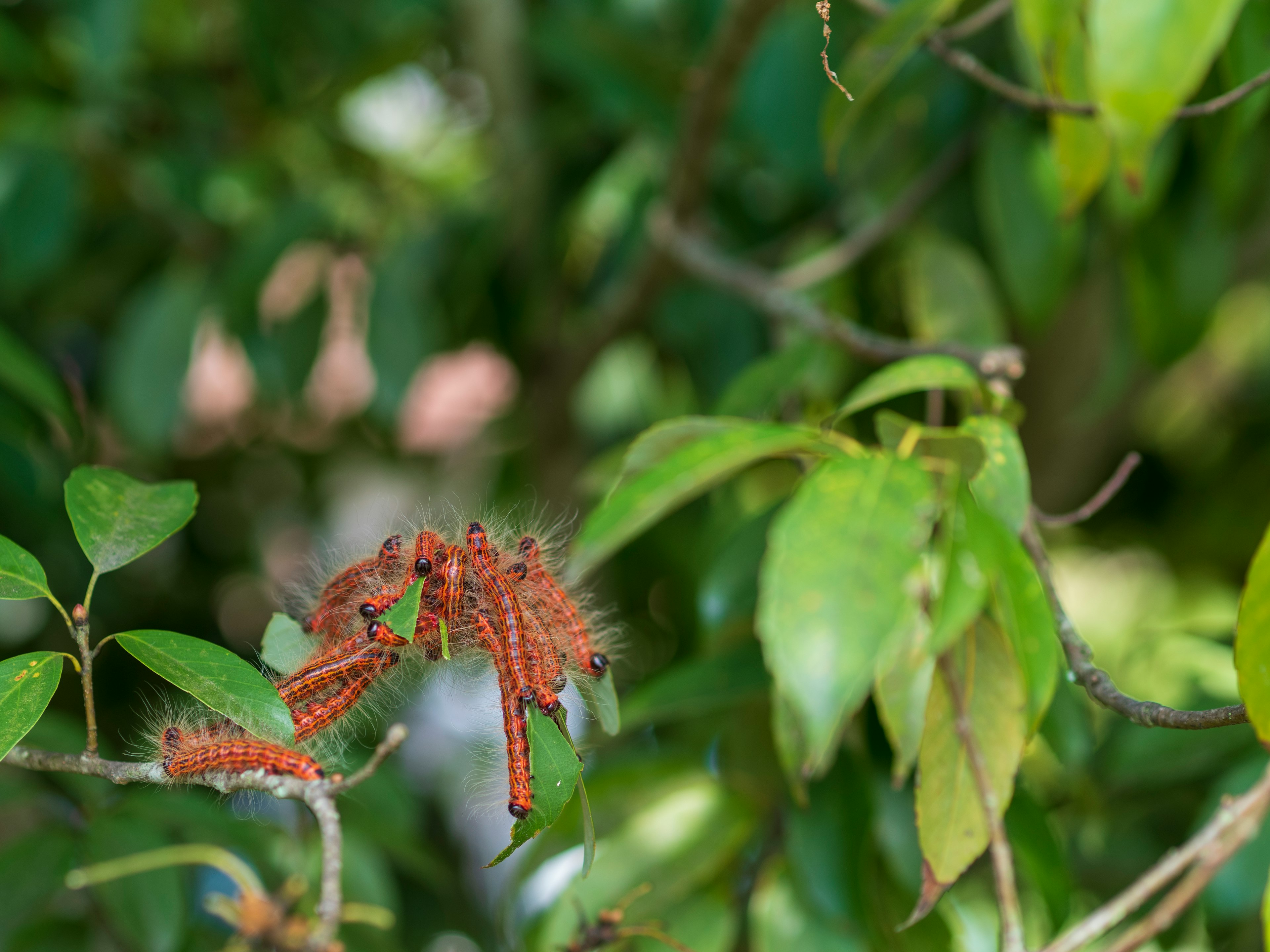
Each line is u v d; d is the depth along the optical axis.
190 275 1.46
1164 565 2.02
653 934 0.93
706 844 1.01
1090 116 0.93
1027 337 1.47
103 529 0.87
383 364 1.39
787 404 1.09
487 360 2.05
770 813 1.02
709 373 1.44
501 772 0.88
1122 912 0.84
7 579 0.85
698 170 1.20
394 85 1.72
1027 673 0.87
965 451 0.87
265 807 1.12
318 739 0.87
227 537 1.83
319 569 0.90
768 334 1.42
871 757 0.99
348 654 0.85
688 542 1.48
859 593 0.83
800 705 0.82
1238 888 0.97
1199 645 1.09
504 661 0.84
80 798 1.04
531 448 1.72
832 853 0.98
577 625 0.87
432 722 1.74
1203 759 1.03
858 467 0.84
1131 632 1.65
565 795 0.83
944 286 1.10
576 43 1.32
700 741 1.11
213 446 1.86
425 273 1.45
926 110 1.20
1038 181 1.09
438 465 1.82
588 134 1.53
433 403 1.99
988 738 0.88
